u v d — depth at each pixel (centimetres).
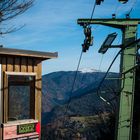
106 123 2467
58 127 8850
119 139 1420
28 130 1283
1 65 1216
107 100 1294
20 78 1268
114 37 1265
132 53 1402
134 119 2105
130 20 1409
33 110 1302
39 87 1326
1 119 1211
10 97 1234
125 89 1409
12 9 902
